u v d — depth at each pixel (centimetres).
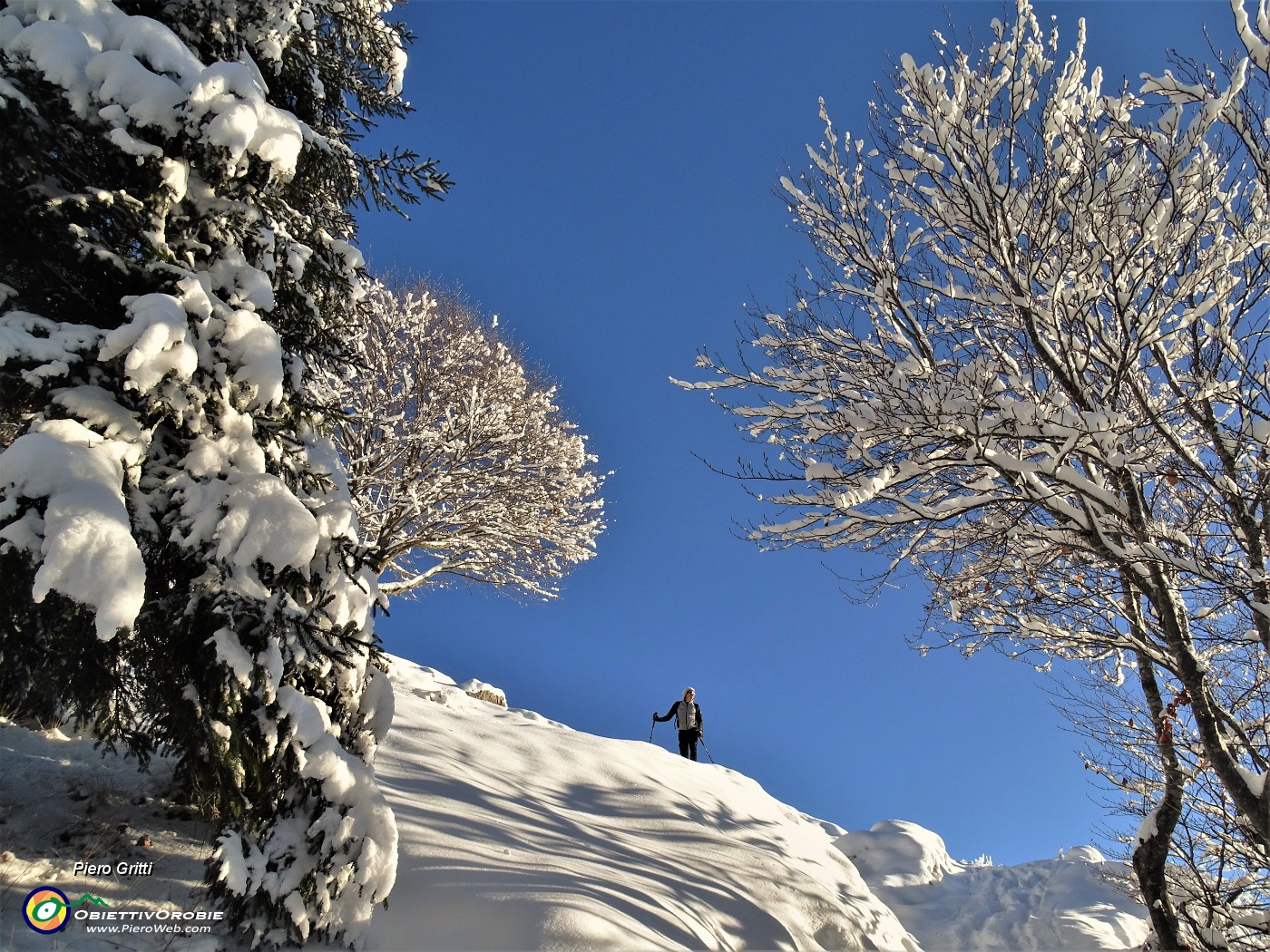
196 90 441
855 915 921
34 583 342
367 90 672
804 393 819
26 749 538
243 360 462
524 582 1634
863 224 795
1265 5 624
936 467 693
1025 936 1165
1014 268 711
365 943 453
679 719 1464
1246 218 694
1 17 420
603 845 799
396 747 849
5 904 377
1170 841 766
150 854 462
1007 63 701
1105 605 788
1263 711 764
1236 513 652
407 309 1494
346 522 504
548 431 1609
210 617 418
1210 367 686
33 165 432
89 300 463
